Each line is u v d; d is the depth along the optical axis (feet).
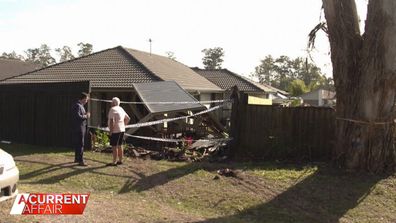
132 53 83.41
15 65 127.13
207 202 27.71
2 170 21.40
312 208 26.99
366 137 33.27
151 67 76.07
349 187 30.32
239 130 40.86
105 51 84.17
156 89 51.78
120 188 30.07
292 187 30.25
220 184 30.76
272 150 39.63
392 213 26.48
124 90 63.05
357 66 33.55
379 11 31.78
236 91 41.37
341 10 33.53
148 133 45.85
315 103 191.31
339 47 33.96
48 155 40.16
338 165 34.60
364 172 33.19
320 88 188.14
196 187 30.14
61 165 35.63
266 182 31.32
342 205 27.48
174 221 22.68
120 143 36.01
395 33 31.71
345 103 34.24
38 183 30.53
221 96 102.99
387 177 32.30
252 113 40.65
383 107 32.89
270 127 40.11
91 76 70.44
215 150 41.50
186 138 46.96
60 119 46.55
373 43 32.30
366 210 26.81
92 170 34.06
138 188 30.07
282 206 27.07
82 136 35.99
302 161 38.17
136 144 46.03
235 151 40.60
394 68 32.17
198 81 90.63
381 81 32.50
